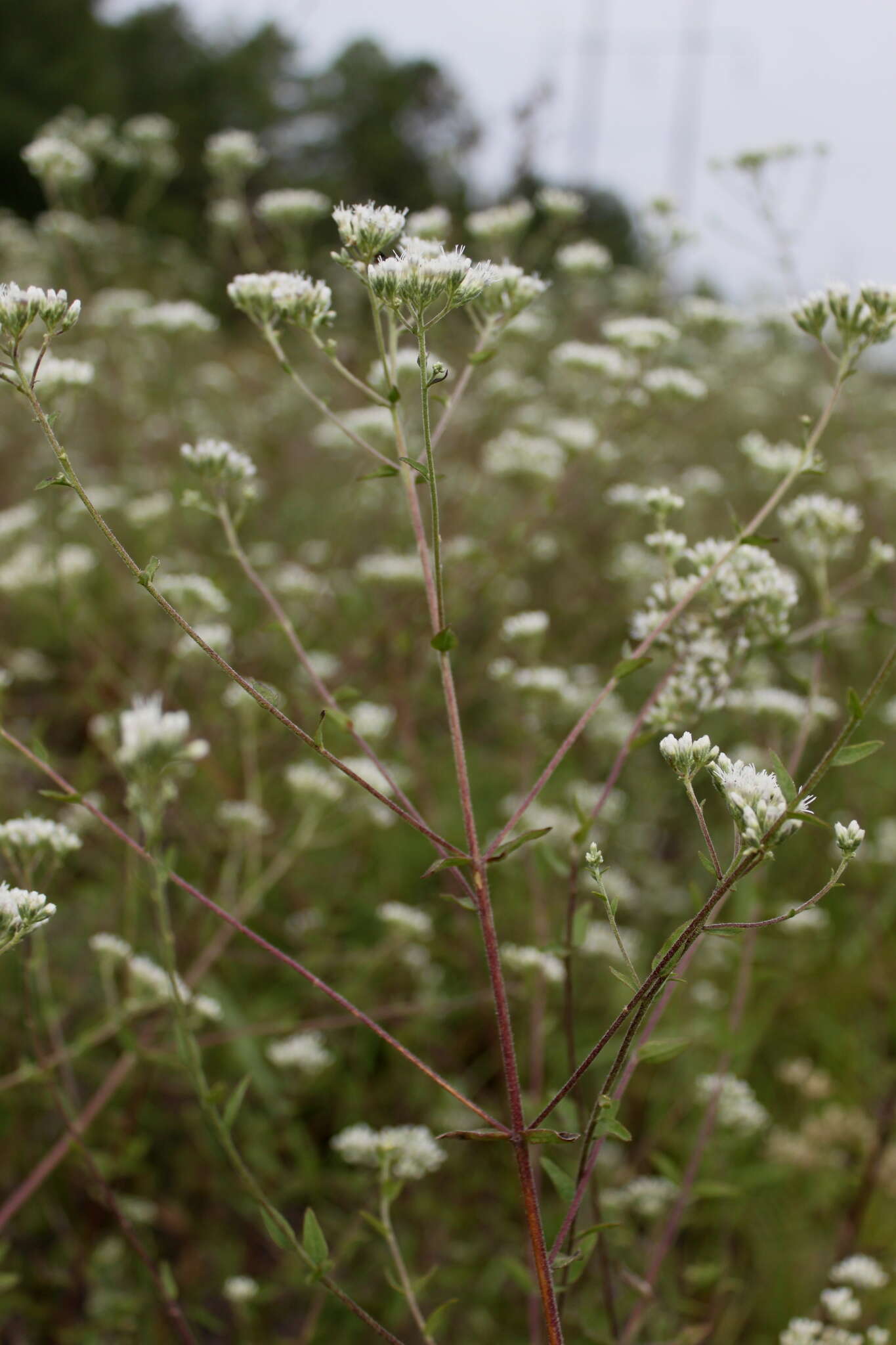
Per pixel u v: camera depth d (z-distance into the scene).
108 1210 1.01
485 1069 1.13
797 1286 1.00
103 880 1.23
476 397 1.99
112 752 1.11
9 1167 1.03
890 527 1.87
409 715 1.32
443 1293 1.02
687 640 0.93
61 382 1.01
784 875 1.36
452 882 1.23
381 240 0.83
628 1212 1.04
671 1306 0.98
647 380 1.27
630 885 1.31
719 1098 0.98
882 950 1.21
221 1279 1.03
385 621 1.35
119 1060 1.06
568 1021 0.88
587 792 1.27
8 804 1.27
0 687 0.98
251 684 0.79
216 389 2.18
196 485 1.42
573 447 1.41
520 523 1.33
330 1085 1.11
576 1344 0.96
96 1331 0.95
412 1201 1.05
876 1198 1.04
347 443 1.55
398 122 4.73
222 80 5.01
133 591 1.43
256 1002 1.12
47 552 1.25
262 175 4.26
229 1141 0.83
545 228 1.61
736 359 2.26
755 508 1.96
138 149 2.04
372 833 1.32
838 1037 1.14
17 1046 1.05
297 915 1.22
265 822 1.11
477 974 1.17
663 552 0.94
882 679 0.75
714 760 0.78
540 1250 0.79
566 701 1.08
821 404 2.46
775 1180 1.01
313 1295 1.02
